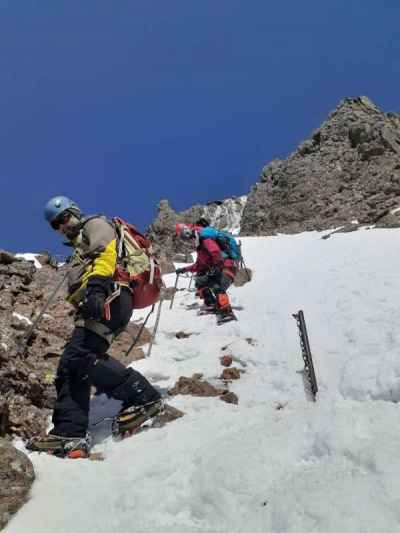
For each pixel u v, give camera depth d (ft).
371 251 34.78
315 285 28.27
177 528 9.14
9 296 21.89
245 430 12.57
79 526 9.71
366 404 12.60
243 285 32.96
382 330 19.39
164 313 27.68
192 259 49.37
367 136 95.91
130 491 10.60
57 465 11.96
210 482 10.23
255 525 8.97
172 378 18.63
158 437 13.53
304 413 12.51
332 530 8.13
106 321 13.94
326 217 86.17
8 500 10.23
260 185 107.96
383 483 8.90
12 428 14.33
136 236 15.12
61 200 15.29
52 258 33.53
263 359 19.60
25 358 17.37
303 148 105.60
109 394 14.58
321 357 18.80
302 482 9.55
